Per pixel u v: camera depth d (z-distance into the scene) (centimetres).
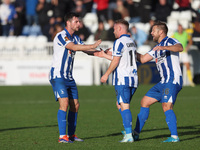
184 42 5978
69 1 7375
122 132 2597
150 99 2412
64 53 2381
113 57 2327
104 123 3194
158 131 2773
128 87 2341
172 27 6706
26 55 6506
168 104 2327
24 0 7750
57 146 2248
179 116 3509
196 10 7688
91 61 6103
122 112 2353
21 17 7575
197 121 3222
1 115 3731
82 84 6141
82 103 4578
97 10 7175
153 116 3516
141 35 6531
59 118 2367
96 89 5697
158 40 2414
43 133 2764
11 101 4812
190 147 2161
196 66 6353
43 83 6250
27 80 6275
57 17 7150
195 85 6166
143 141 2380
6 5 7744
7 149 2195
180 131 2747
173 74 2339
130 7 7044
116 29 2411
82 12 7450
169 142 2314
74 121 2462
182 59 6053
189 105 4281
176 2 7369
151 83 5994
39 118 3522
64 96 2359
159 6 7006
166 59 2350
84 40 6688
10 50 6538
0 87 6041
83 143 2341
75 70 6144
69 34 2411
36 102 4697
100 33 6425
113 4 7619
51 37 7044
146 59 2494
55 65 2397
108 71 2323
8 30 7675
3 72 6312
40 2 7512
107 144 2288
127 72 2344
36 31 7544
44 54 6494
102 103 4559
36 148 2205
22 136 2648
